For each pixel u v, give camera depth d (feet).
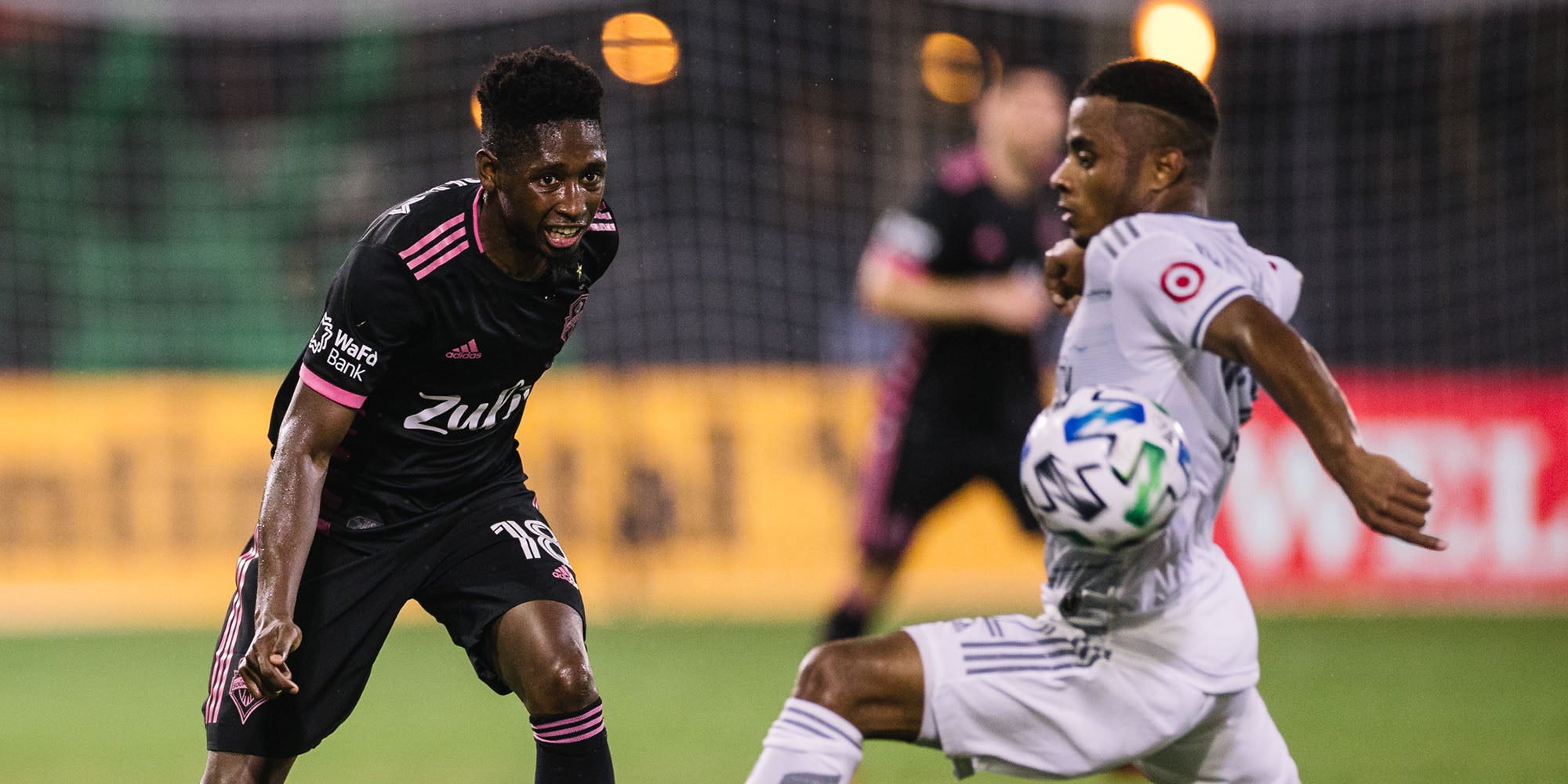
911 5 145.07
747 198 147.95
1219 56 152.97
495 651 41.09
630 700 81.66
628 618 114.83
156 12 138.21
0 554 116.67
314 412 38.68
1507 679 86.94
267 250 161.58
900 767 66.13
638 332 143.43
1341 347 148.05
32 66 160.04
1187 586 35.53
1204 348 33.68
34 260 154.81
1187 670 35.17
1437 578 118.01
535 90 36.63
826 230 148.15
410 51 163.02
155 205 161.17
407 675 92.17
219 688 39.81
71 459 118.62
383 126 164.25
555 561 42.19
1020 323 72.64
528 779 63.87
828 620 72.02
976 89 142.00
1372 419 119.03
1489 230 147.33
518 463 45.14
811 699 34.96
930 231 73.41
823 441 121.60
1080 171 37.22
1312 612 114.52
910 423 72.23
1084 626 35.42
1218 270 33.68
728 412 121.49
